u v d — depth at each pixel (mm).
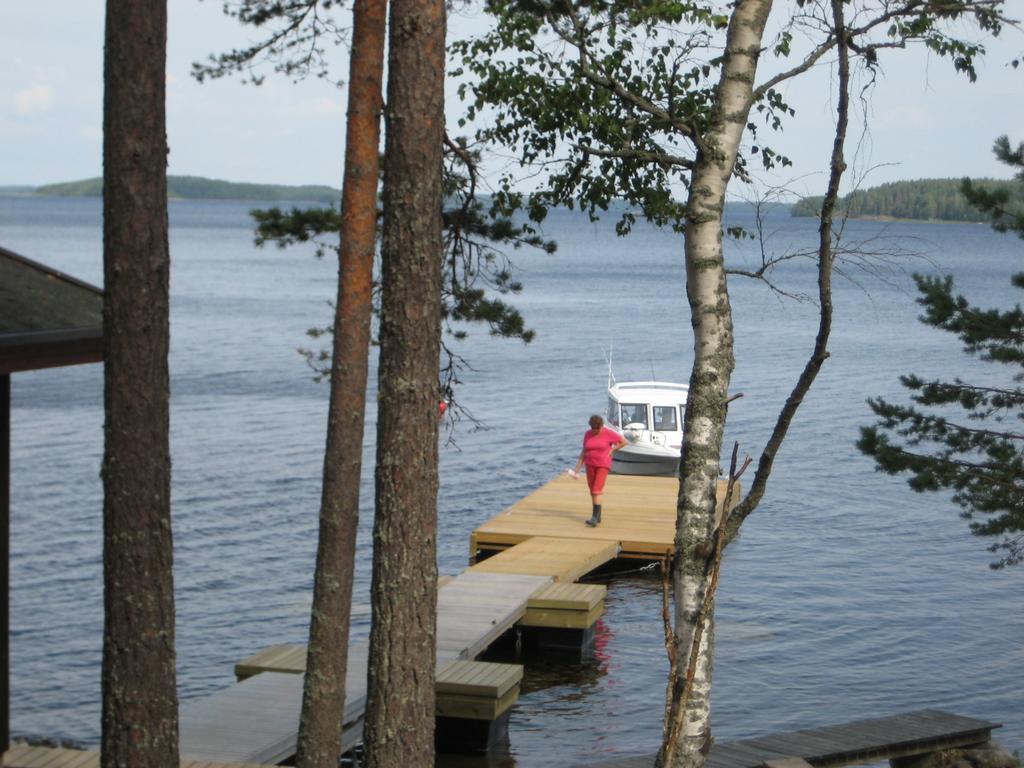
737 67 10266
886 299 111375
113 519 6945
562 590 19391
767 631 20562
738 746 12805
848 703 17062
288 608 21766
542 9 10492
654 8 9867
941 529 28953
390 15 8672
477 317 12219
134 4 6855
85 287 9906
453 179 11312
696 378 10008
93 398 48781
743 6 10273
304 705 9078
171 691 7105
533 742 15078
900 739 13070
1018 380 17516
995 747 13539
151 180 6945
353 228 9039
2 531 9641
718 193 10188
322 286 116375
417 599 8672
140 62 6875
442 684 14070
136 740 6977
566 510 26578
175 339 69625
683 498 9836
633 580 23688
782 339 76812
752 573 24578
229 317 83125
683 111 10492
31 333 8047
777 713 16609
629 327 81688
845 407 48438
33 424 42125
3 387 9477
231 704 12734
